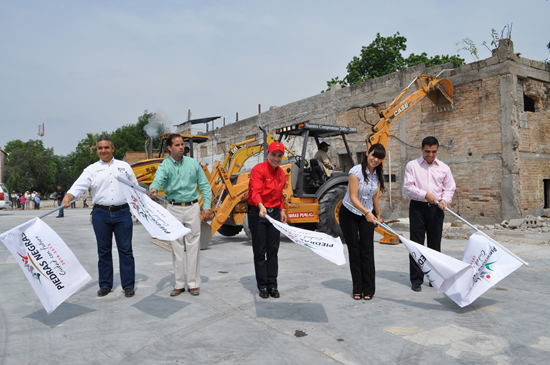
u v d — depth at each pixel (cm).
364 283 404
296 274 530
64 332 316
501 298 400
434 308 370
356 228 411
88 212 2386
